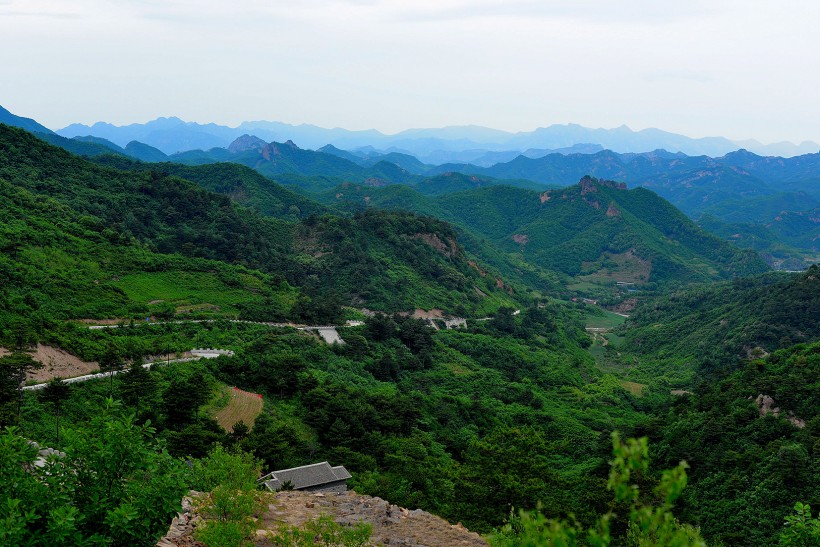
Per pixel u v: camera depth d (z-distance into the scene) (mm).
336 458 60906
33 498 15570
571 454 88125
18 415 53438
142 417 61781
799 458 55375
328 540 19859
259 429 62406
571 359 151375
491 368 130125
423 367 121562
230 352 92438
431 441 79625
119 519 15781
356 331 126875
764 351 134500
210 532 18438
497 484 45469
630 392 127188
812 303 141875
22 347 70188
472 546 24266
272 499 27656
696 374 141250
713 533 54406
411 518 27266
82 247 118812
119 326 93312
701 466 65625
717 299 195750
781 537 23031
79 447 17062
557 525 10008
